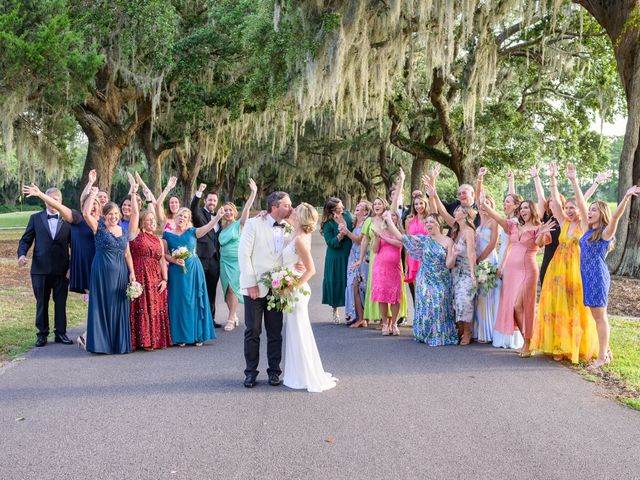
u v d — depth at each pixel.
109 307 7.49
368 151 38.03
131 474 3.95
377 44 18.88
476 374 6.48
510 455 4.25
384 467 4.05
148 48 21.00
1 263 18.06
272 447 4.41
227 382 6.20
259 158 42.03
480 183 8.30
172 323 7.97
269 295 5.98
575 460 4.17
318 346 7.99
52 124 19.64
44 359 7.22
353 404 5.41
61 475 3.94
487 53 18.88
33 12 17.61
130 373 6.53
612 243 6.76
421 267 8.26
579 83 27.06
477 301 8.30
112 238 7.45
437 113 25.48
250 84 21.41
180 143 29.22
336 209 9.76
